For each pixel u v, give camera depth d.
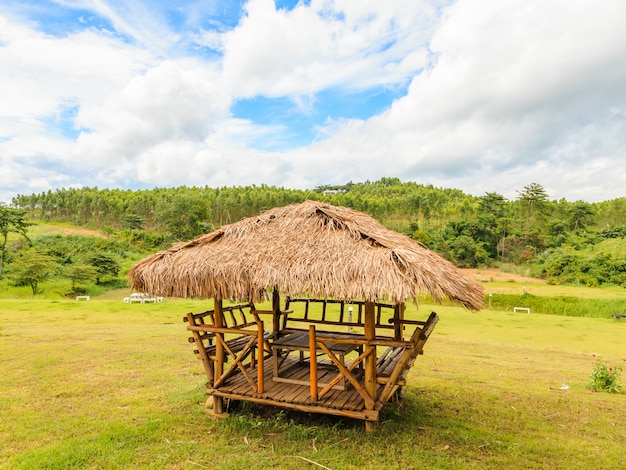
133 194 116.50
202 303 27.33
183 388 8.12
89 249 59.59
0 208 47.78
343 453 5.42
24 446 5.64
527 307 31.75
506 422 6.75
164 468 5.08
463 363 11.43
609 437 6.23
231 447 5.63
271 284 5.58
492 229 63.81
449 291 5.22
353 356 11.57
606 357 13.56
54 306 24.19
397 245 5.75
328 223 6.20
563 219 83.62
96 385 8.28
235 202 91.06
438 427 6.40
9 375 8.89
